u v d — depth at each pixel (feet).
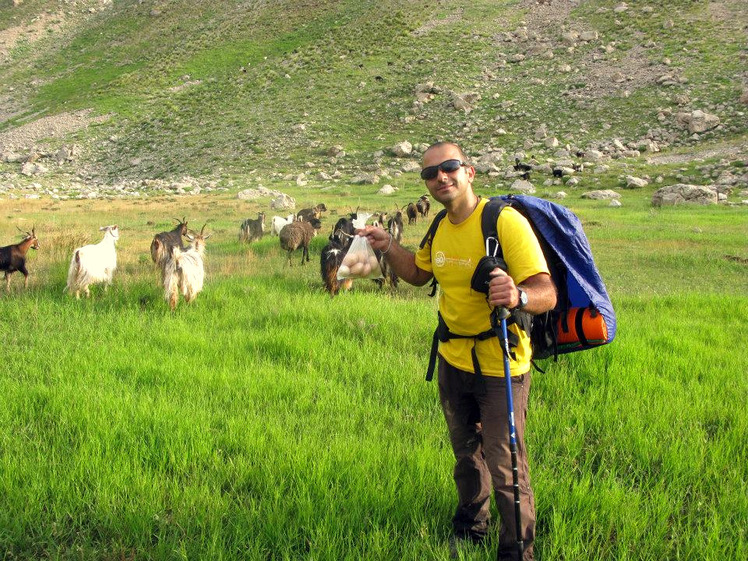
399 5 303.48
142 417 16.60
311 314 29.73
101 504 12.41
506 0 295.48
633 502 12.71
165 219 93.56
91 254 33.40
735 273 49.55
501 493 10.38
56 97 281.13
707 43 213.05
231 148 198.80
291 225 51.24
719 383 20.81
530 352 10.94
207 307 31.91
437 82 221.66
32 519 12.14
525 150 166.91
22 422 16.35
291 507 12.46
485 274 9.66
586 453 15.33
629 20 242.58
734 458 15.11
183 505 12.46
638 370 21.75
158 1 373.20
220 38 309.42
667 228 74.90
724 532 12.02
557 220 10.67
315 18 310.04
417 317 30.04
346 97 225.15
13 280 39.01
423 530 11.59
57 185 177.78
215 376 20.44
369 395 19.31
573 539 11.42
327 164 175.94
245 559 11.00
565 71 215.10
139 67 298.76
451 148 10.31
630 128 173.58
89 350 23.29
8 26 374.22
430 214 98.94
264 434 15.67
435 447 15.29
